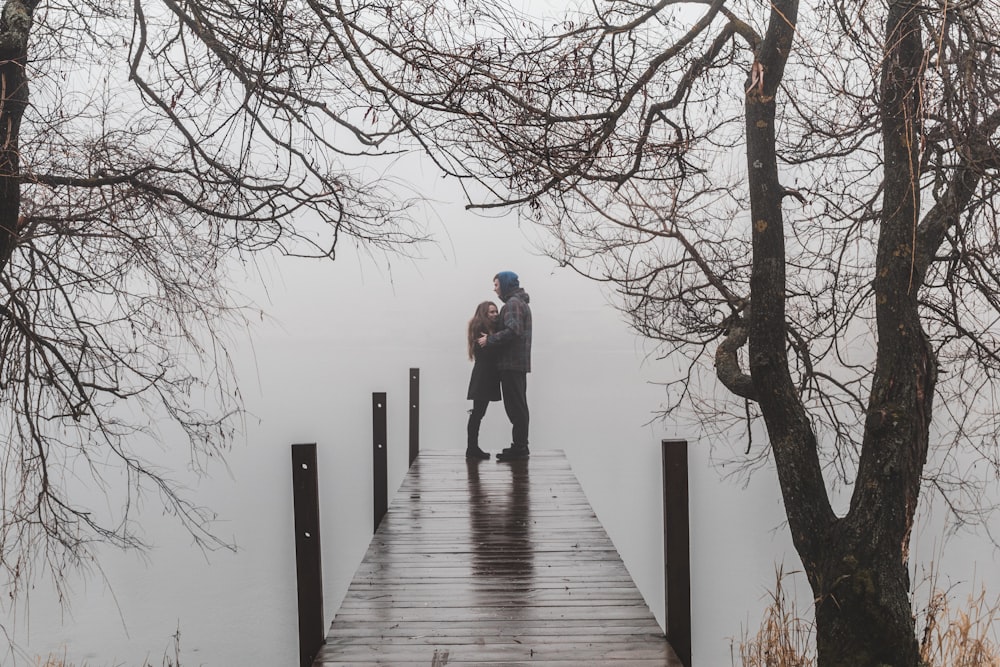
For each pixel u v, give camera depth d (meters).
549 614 5.30
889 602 4.53
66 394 5.16
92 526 5.39
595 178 4.32
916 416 4.64
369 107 4.00
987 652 4.79
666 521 4.89
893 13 4.25
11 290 4.82
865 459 4.73
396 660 4.55
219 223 5.10
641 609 5.40
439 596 5.68
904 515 4.62
